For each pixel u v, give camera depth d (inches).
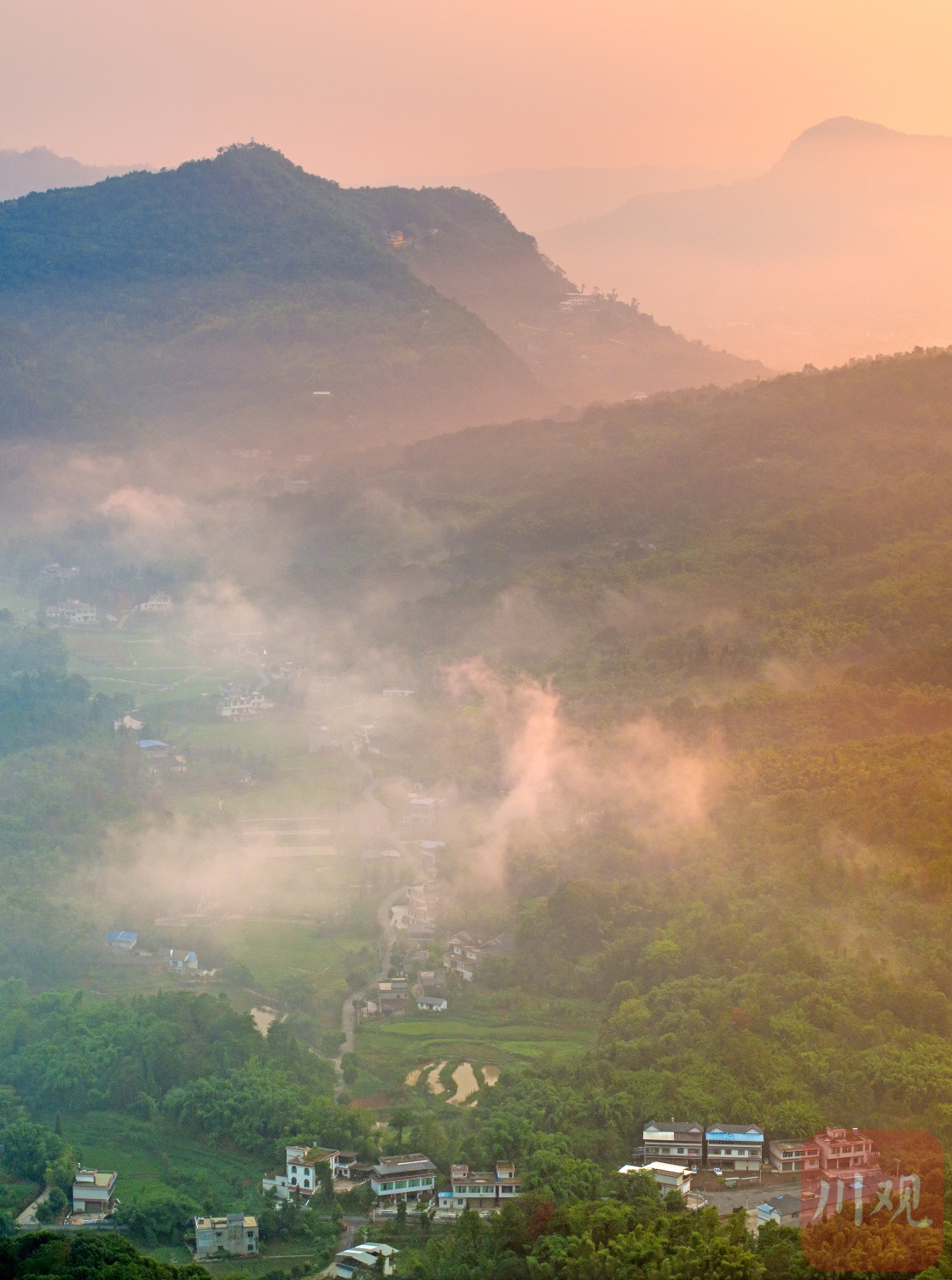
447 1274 6840.6
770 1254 6476.4
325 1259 7209.6
